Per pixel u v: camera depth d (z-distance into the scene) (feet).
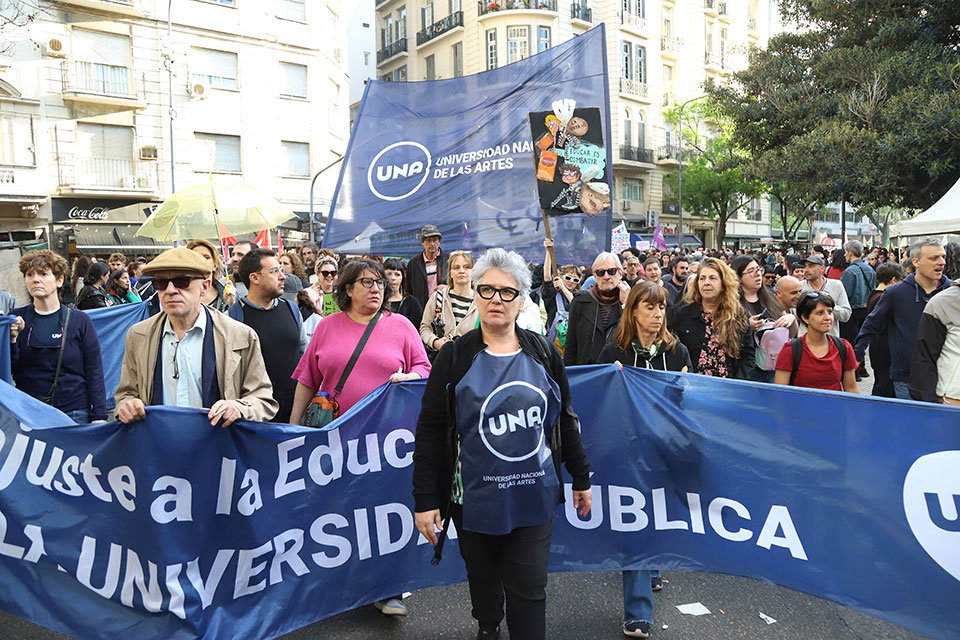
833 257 34.01
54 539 9.60
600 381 11.25
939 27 56.85
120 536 9.37
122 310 24.20
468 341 8.77
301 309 18.54
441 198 19.39
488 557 8.98
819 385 13.50
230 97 82.94
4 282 42.24
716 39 143.84
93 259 29.48
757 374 15.28
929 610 8.96
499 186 18.83
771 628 10.85
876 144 52.31
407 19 132.67
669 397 10.90
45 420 10.08
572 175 17.60
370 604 11.70
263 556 9.88
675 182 130.21
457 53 122.83
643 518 11.02
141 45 76.64
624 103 125.49
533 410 8.35
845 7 62.44
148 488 9.19
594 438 11.25
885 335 19.47
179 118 79.51
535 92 18.61
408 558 11.25
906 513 9.13
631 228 126.21
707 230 148.77
